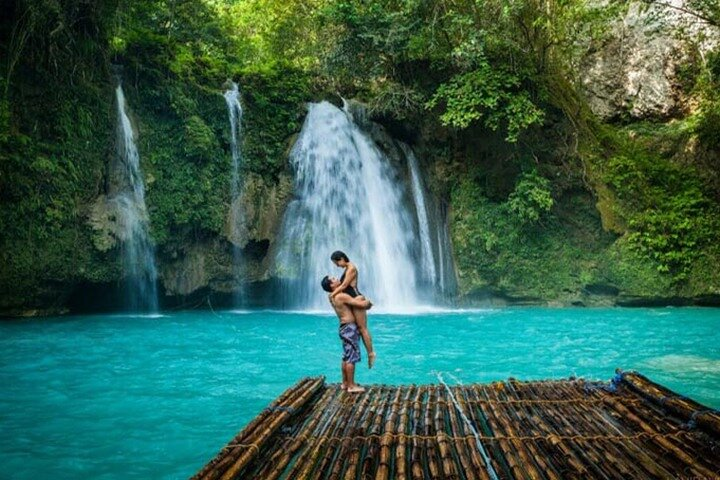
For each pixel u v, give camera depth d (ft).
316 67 73.31
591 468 14.24
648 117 78.69
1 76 47.11
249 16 84.84
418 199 68.80
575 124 65.72
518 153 64.08
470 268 64.80
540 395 20.98
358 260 63.98
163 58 58.80
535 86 63.62
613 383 21.81
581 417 18.29
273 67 67.56
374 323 49.60
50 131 50.85
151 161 57.62
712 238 62.39
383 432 16.88
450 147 67.21
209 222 59.47
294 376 29.91
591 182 64.49
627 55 79.97
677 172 66.33
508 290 63.98
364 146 67.97
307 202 63.82
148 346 37.99
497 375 30.12
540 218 64.49
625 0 64.54
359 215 65.57
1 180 46.98
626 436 16.48
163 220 57.52
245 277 61.36
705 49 74.28
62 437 20.48
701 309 59.36
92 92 53.67
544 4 63.46
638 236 62.44
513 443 15.83
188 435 20.76
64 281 51.96
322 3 76.38
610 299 62.85
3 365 32.04
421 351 36.50
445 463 14.34
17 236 48.88
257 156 63.36
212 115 61.00
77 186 52.37
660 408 18.83
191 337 41.63
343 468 14.38
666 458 14.84
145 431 21.17
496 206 65.36
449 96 62.18
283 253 61.62
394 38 63.10
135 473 17.35
